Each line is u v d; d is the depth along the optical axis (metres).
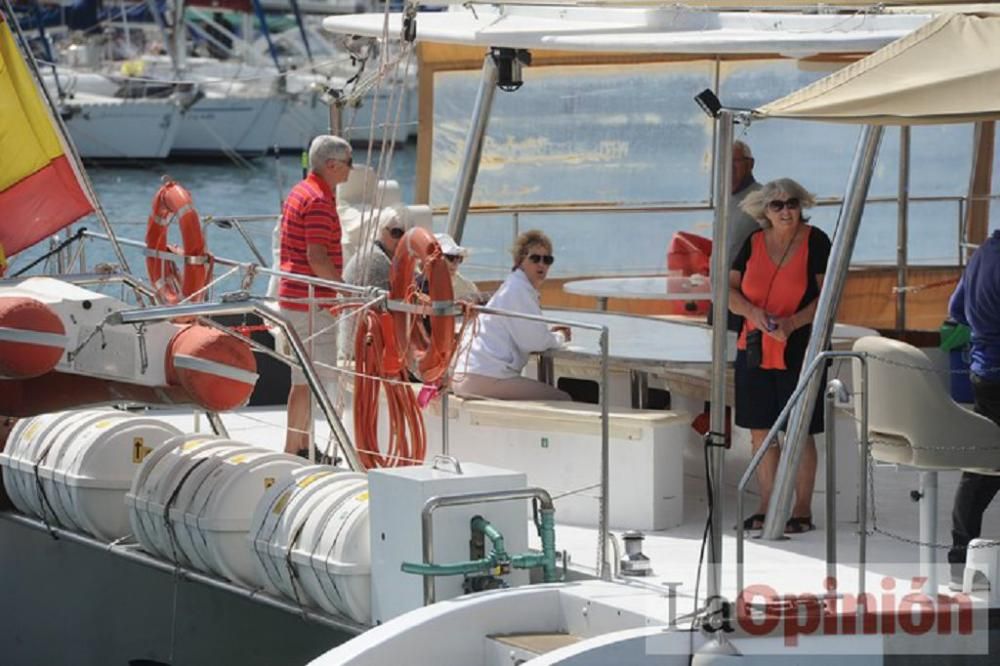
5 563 26.42
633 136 38.62
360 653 17.48
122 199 103.81
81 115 125.25
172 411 30.22
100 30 140.38
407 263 22.88
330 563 19.80
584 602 18.52
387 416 24.77
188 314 21.47
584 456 22.28
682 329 27.52
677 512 22.19
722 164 17.66
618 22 25.72
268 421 29.59
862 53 24.12
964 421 18.89
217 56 147.38
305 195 25.08
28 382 23.89
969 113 17.44
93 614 25.50
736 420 22.19
